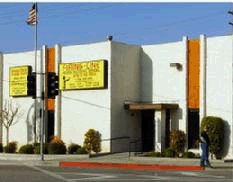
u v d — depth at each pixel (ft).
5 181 55.83
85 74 101.50
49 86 87.45
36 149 101.45
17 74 116.37
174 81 97.30
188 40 95.25
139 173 66.44
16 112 115.34
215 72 91.04
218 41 90.79
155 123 96.07
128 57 101.30
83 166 80.74
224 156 89.40
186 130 94.58
